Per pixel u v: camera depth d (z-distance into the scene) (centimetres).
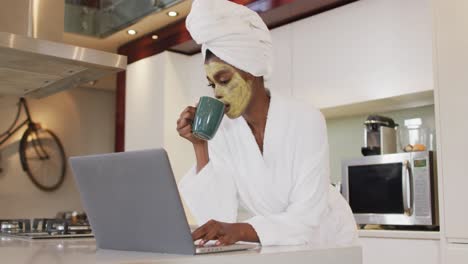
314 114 131
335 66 283
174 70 374
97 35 345
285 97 135
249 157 133
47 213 462
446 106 219
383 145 273
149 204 91
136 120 393
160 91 371
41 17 230
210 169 131
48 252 96
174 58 375
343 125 323
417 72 248
